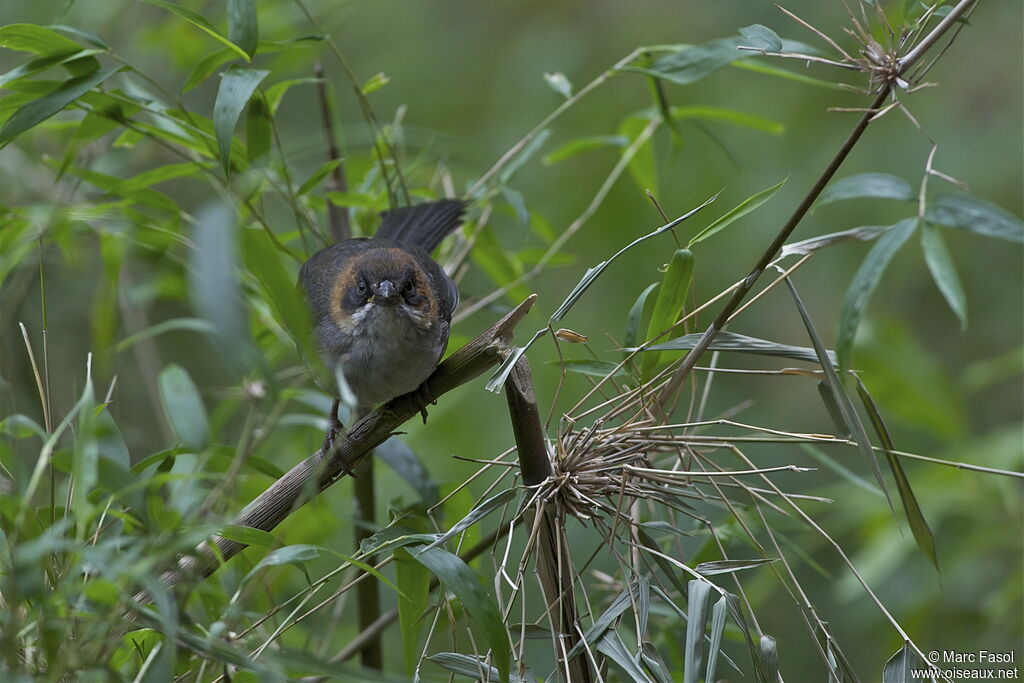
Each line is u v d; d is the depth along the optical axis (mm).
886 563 8203
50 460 4082
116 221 5828
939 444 10406
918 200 5395
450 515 6199
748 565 4723
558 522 4707
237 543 4688
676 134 7309
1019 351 8859
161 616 3668
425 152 7668
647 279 10758
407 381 6492
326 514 6906
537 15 12375
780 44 4957
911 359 8336
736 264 11062
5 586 4203
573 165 11234
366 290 6395
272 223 8734
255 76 5613
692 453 5086
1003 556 9180
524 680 4617
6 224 5793
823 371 5113
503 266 7801
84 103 6250
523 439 4680
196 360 10195
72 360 9078
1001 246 11469
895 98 4742
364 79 12430
